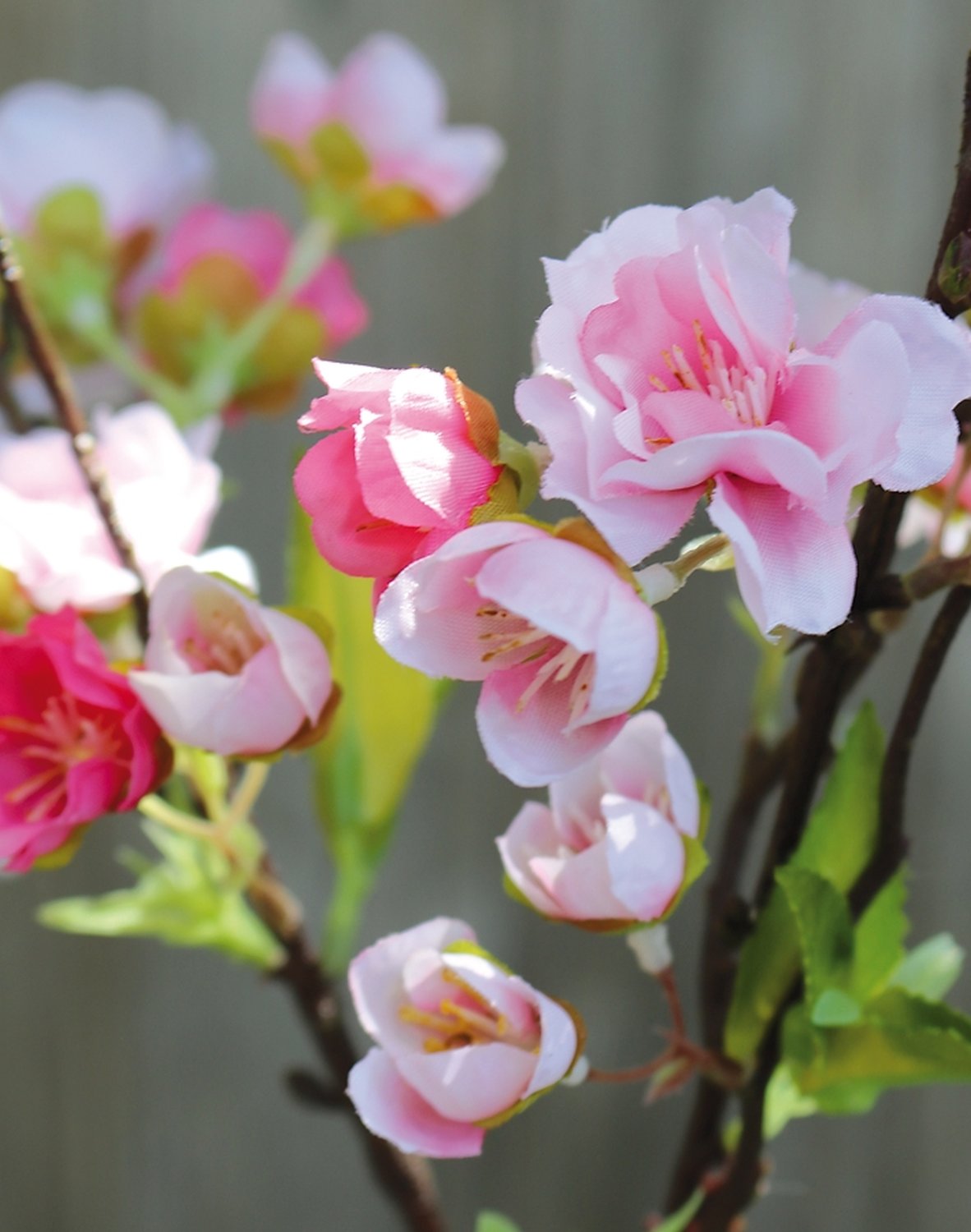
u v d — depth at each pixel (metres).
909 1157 1.04
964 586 0.58
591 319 0.55
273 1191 1.10
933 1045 0.60
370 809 0.67
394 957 0.60
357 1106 0.58
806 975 0.60
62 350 0.75
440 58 1.02
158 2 1.01
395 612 0.55
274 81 0.77
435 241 1.03
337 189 0.77
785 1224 1.04
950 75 0.98
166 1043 1.10
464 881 1.05
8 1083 1.11
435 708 0.68
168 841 0.67
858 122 0.99
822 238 1.00
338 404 0.56
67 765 0.61
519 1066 0.58
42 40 1.01
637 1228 1.04
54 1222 1.11
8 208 0.73
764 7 1.00
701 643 1.00
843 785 0.61
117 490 0.64
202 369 0.74
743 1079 0.62
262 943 0.67
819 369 0.55
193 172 0.78
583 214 1.01
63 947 1.10
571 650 0.55
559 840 0.60
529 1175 1.06
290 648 0.60
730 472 0.55
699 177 1.00
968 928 1.01
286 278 0.76
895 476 0.55
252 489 1.04
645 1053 1.03
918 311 0.55
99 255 0.74
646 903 0.59
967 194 0.57
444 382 0.56
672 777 0.59
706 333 0.56
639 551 0.54
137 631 0.64
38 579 0.63
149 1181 1.11
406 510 0.55
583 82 1.01
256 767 0.64
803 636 0.60
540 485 0.56
